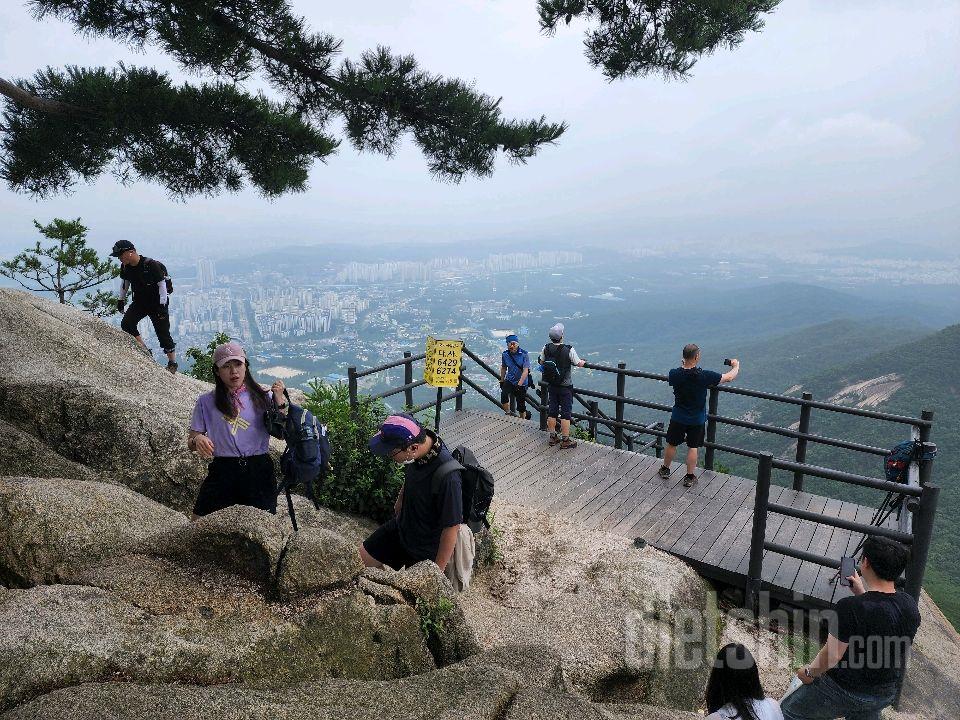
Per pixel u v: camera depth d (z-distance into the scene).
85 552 3.01
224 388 3.41
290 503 3.50
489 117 7.36
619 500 6.73
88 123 6.62
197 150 7.04
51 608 2.37
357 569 2.88
